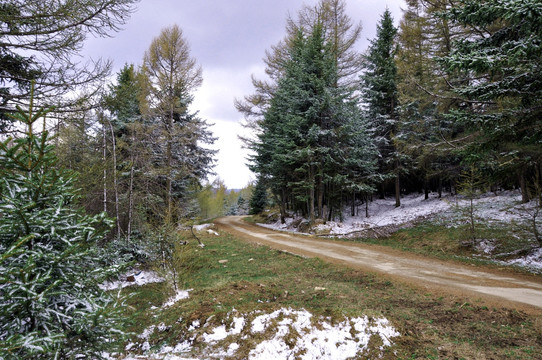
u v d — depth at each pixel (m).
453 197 22.86
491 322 5.37
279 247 15.29
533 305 6.16
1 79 5.75
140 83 19.61
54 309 2.62
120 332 2.95
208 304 6.43
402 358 4.17
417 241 15.63
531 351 4.23
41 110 2.46
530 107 8.23
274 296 7.47
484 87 8.57
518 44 7.26
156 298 7.96
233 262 12.37
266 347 4.34
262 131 28.67
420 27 19.53
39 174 2.59
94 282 3.06
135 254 10.70
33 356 2.37
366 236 18.22
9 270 2.21
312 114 20.92
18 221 2.42
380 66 24.47
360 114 22.94
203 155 24.70
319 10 25.50
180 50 20.56
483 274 9.17
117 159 12.31
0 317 2.38
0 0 4.66
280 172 25.27
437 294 7.22
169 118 21.05
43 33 5.18
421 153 18.62
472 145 9.45
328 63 21.09
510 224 13.58
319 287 8.13
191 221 12.55
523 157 9.44
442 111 14.26
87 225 2.90
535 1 6.39
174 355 4.32
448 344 4.57
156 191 16.75
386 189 32.72
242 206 69.25
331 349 4.34
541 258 10.28
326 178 21.92
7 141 2.29
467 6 8.07
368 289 7.99
